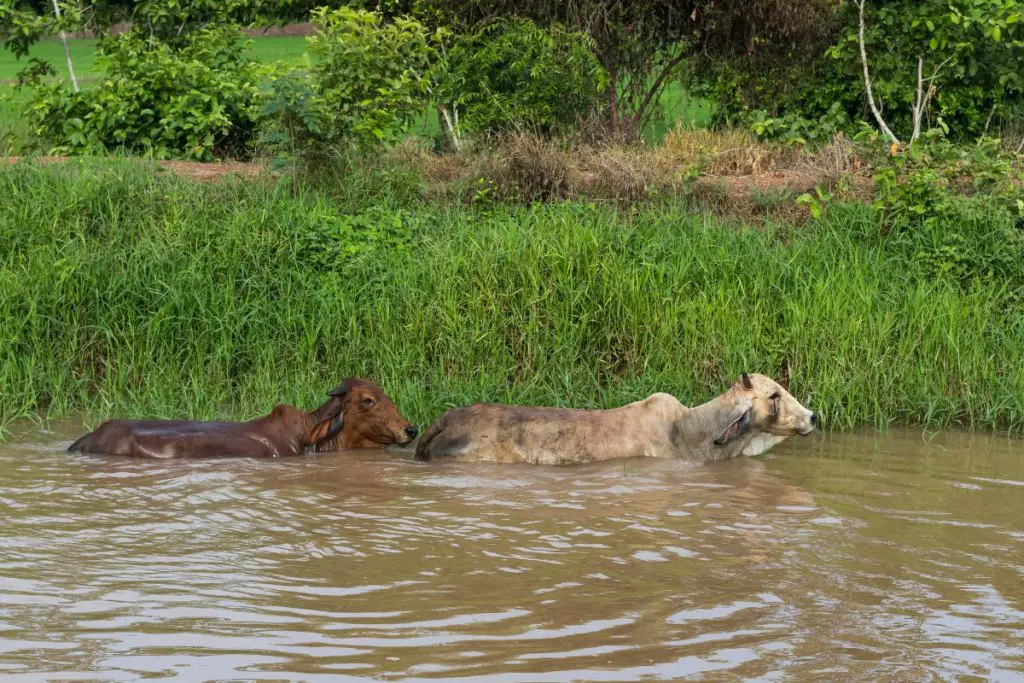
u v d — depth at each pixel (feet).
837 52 58.95
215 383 36.83
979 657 18.04
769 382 31.50
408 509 25.17
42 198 43.47
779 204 48.57
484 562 21.77
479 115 55.16
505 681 16.69
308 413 31.71
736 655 17.84
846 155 51.75
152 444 29.25
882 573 21.77
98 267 39.52
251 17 63.98
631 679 16.89
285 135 47.88
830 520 25.14
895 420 36.55
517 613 19.26
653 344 37.37
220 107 53.72
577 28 57.47
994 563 22.50
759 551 22.86
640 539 23.44
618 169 50.14
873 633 18.89
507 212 46.39
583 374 36.81
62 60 124.77
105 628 18.24
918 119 58.70
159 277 39.78
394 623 18.71
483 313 37.68
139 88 54.29
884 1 60.18
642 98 65.21
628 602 19.92
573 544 23.00
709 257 41.16
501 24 56.44
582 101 56.95
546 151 49.93
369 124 50.37
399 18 55.93
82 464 28.32
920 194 45.52
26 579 20.18
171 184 45.96
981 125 62.64
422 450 30.91
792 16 58.18
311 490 26.55
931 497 27.35
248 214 43.42
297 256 41.96
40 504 24.67
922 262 43.16
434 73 57.06
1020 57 58.39
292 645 17.76
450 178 50.65
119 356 36.78
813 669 17.44
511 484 27.68
